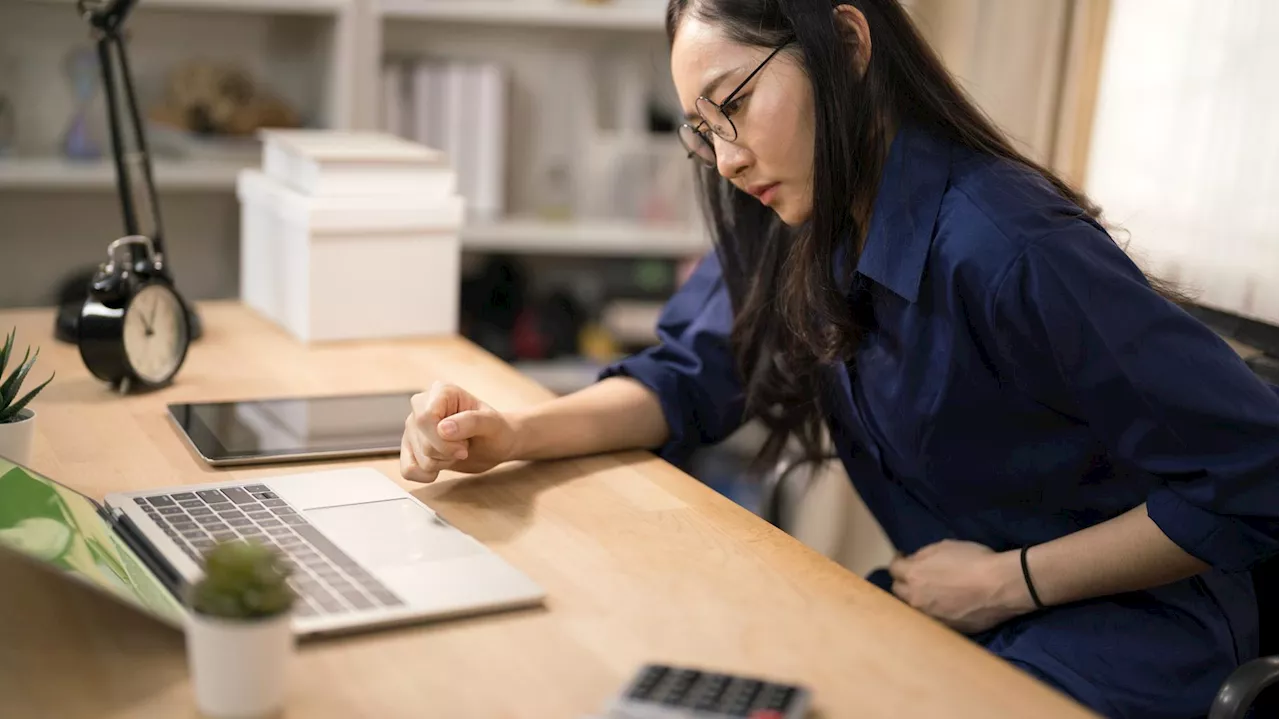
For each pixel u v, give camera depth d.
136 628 0.87
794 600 0.97
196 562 0.94
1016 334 1.17
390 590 0.92
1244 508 1.12
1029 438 1.27
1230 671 1.25
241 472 1.22
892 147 1.24
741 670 0.85
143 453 1.26
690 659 0.86
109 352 1.43
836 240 1.24
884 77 1.24
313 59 2.82
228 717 0.76
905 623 0.93
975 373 1.23
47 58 2.69
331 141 1.88
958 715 0.80
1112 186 2.10
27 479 0.97
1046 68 2.17
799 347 1.42
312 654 0.85
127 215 1.62
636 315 2.90
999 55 2.18
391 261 1.76
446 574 0.96
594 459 1.32
